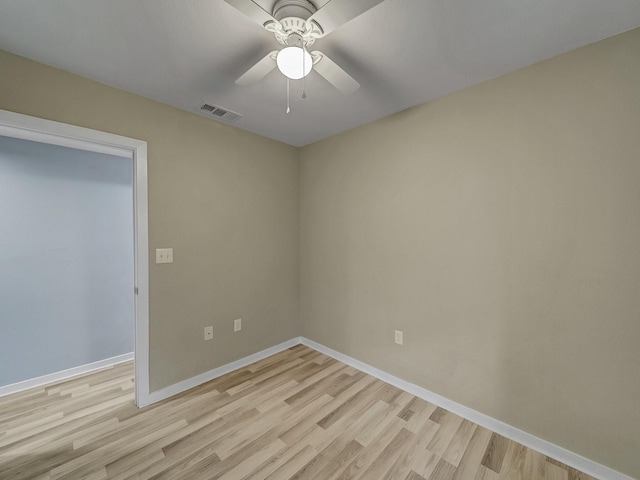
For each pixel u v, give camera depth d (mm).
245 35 1376
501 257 1717
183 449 1573
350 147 2553
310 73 1678
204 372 2311
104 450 1561
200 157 2258
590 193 1428
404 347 2203
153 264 2010
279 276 2896
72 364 2451
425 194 2061
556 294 1532
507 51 1486
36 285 2279
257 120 2359
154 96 1957
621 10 1203
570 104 1478
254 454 1545
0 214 2131
